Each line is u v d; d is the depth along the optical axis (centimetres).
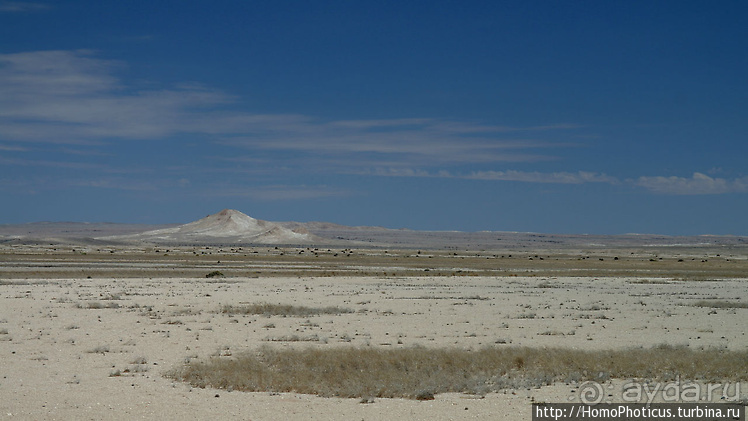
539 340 3434
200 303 5528
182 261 14462
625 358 2620
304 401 1978
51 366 2567
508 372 2427
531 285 8300
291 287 7581
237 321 4231
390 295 6531
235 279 9012
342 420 1758
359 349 2903
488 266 14325
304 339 3397
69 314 4581
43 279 8631
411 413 1834
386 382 2188
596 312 4991
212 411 1850
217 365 2467
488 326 4047
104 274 9669
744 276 11038
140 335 3528
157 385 2203
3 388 2142
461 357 2612
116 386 2186
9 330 3694
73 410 1852
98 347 3003
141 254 17838
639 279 9938
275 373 2334
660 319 4528
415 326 4031
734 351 2978
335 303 5628
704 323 4288
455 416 1805
